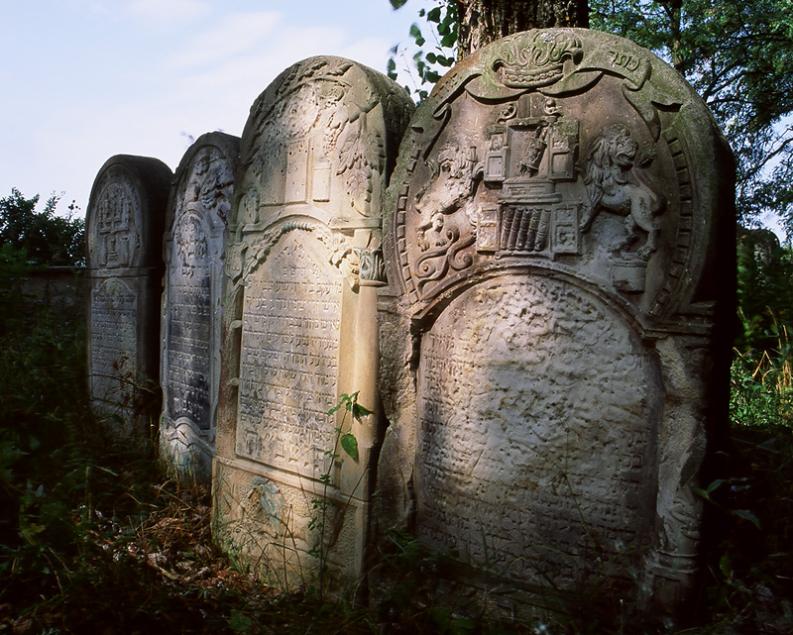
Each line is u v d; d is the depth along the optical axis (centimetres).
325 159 350
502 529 287
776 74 1084
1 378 581
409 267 310
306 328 360
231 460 403
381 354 320
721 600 242
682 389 241
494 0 371
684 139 238
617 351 258
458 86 292
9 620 290
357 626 290
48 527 334
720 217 236
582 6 369
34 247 1376
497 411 288
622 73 253
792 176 1094
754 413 446
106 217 579
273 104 381
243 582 359
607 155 255
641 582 250
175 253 499
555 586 266
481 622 275
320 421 351
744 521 290
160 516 422
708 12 1040
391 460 321
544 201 271
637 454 254
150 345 537
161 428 514
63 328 831
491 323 289
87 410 578
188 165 480
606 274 256
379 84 331
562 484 271
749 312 631
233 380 404
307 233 359
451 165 295
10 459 371
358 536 325
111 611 295
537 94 273
